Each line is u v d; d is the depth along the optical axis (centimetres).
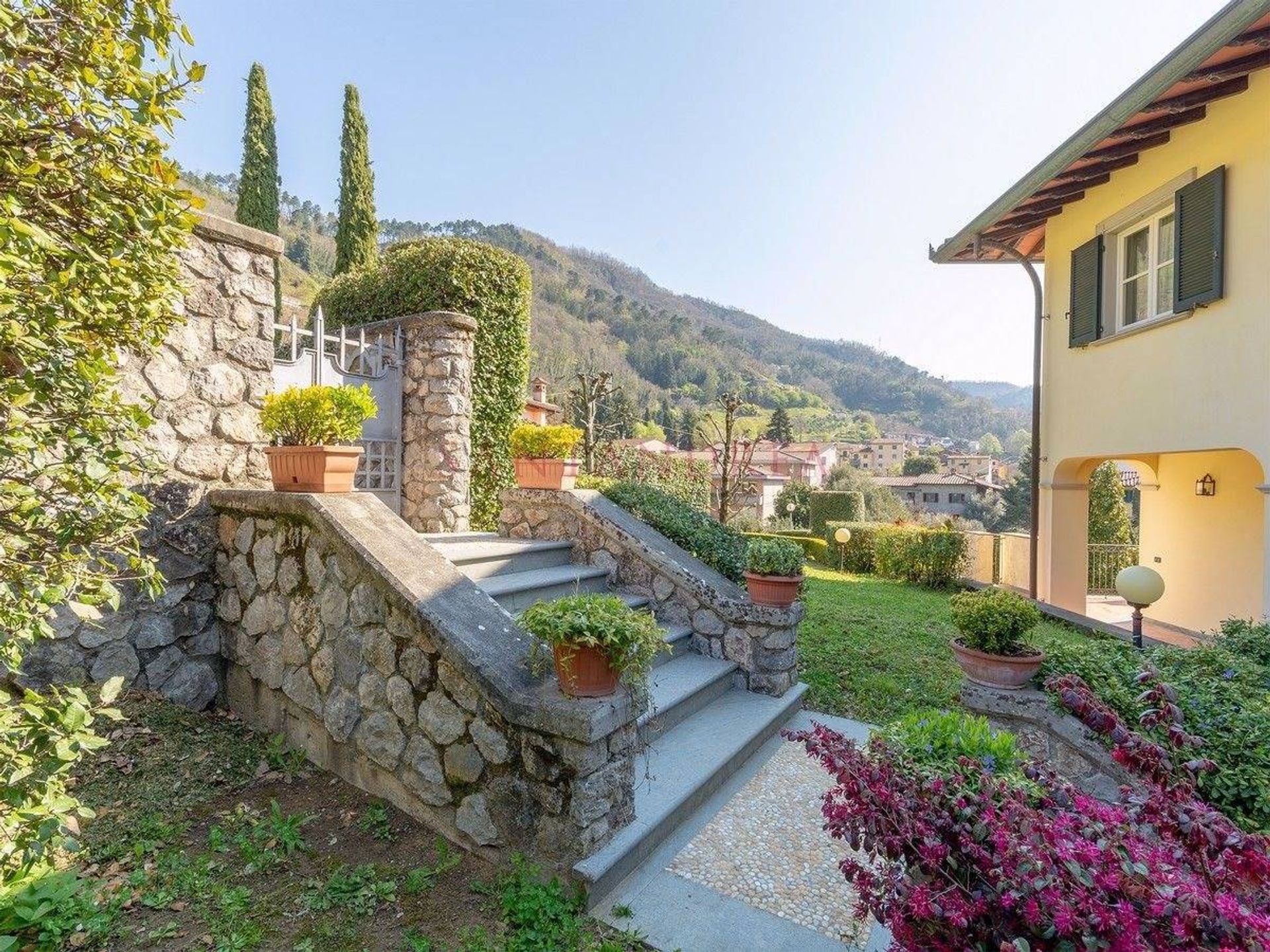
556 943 202
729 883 244
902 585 1059
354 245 1362
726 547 525
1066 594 766
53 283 172
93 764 268
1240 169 518
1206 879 133
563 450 532
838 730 410
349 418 328
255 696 333
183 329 341
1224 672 333
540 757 229
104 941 189
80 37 185
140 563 213
